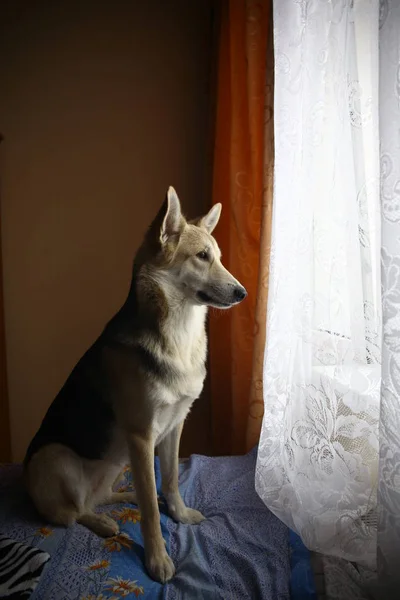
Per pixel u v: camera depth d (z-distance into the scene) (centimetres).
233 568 123
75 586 117
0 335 264
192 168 270
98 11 261
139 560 128
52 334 275
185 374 144
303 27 128
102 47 263
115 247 273
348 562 119
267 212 182
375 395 113
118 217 271
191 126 268
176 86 266
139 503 132
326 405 120
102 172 269
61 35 261
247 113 205
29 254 271
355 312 114
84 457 149
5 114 264
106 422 148
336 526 118
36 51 261
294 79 133
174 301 146
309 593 110
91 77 264
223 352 238
